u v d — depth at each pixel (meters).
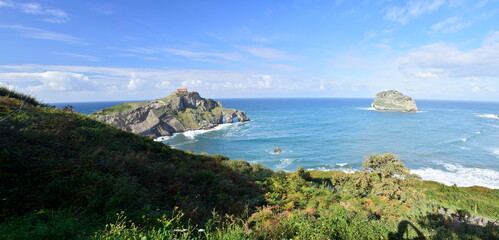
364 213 10.66
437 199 20.64
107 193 8.28
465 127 108.25
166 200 9.62
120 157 12.00
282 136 91.12
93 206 7.33
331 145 73.81
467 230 10.74
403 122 127.44
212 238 6.31
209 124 126.31
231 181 14.30
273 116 170.00
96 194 7.98
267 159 60.50
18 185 7.38
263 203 12.16
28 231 5.15
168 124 112.31
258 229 7.26
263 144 78.19
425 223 10.68
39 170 8.49
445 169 48.75
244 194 13.19
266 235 6.90
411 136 85.75
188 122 121.94
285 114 183.62
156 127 106.50
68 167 9.26
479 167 50.09
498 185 39.53
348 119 144.38
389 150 65.50
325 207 12.23
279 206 11.35
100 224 6.43
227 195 11.61
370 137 84.75
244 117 148.00
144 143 17.39
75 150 11.52
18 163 8.33
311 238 6.82
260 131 105.69
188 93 144.12
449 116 162.38
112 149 13.62
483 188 29.98
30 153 9.48
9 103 14.32
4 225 5.39
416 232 9.06
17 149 9.23
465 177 43.66
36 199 6.98
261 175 21.20
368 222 9.32
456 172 46.69
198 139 91.12
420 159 56.38
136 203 8.19
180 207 8.86
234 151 70.19
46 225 5.47
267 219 8.54
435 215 12.62
